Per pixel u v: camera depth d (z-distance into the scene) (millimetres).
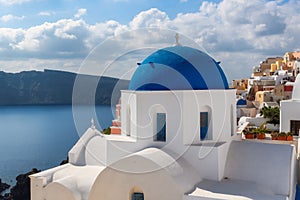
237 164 12875
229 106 13562
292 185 13336
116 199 11406
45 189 12594
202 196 10484
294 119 23109
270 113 32562
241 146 13500
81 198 12203
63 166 14133
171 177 10688
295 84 25219
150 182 10961
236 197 10539
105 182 11492
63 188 12211
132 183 11180
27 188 26719
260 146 13367
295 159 15383
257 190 11469
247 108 43094
